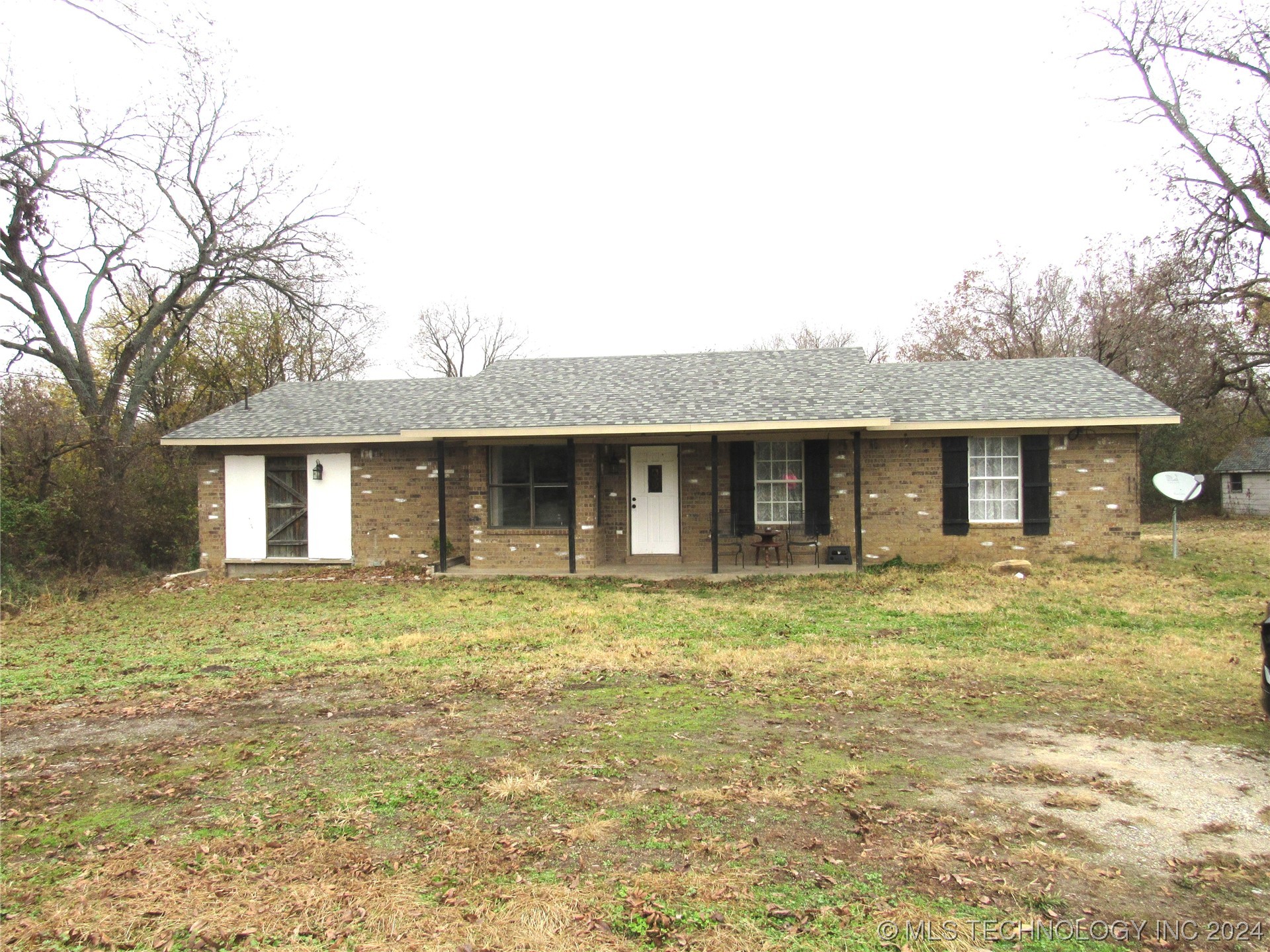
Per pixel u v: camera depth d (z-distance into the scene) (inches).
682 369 708.7
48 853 176.2
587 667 325.4
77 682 331.6
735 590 526.0
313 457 685.9
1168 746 224.2
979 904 145.5
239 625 453.1
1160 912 141.7
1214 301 940.6
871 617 423.5
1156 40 826.8
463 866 163.9
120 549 807.7
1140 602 450.9
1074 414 585.3
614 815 184.5
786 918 141.9
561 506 633.0
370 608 495.2
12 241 798.5
